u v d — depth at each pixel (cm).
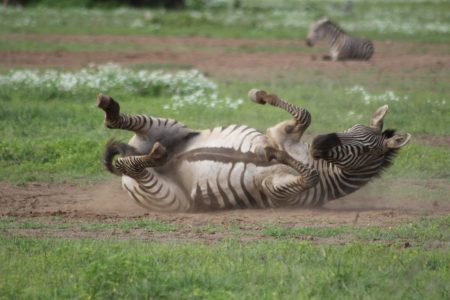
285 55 8512
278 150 3064
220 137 3244
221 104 5319
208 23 11400
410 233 2875
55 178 3884
